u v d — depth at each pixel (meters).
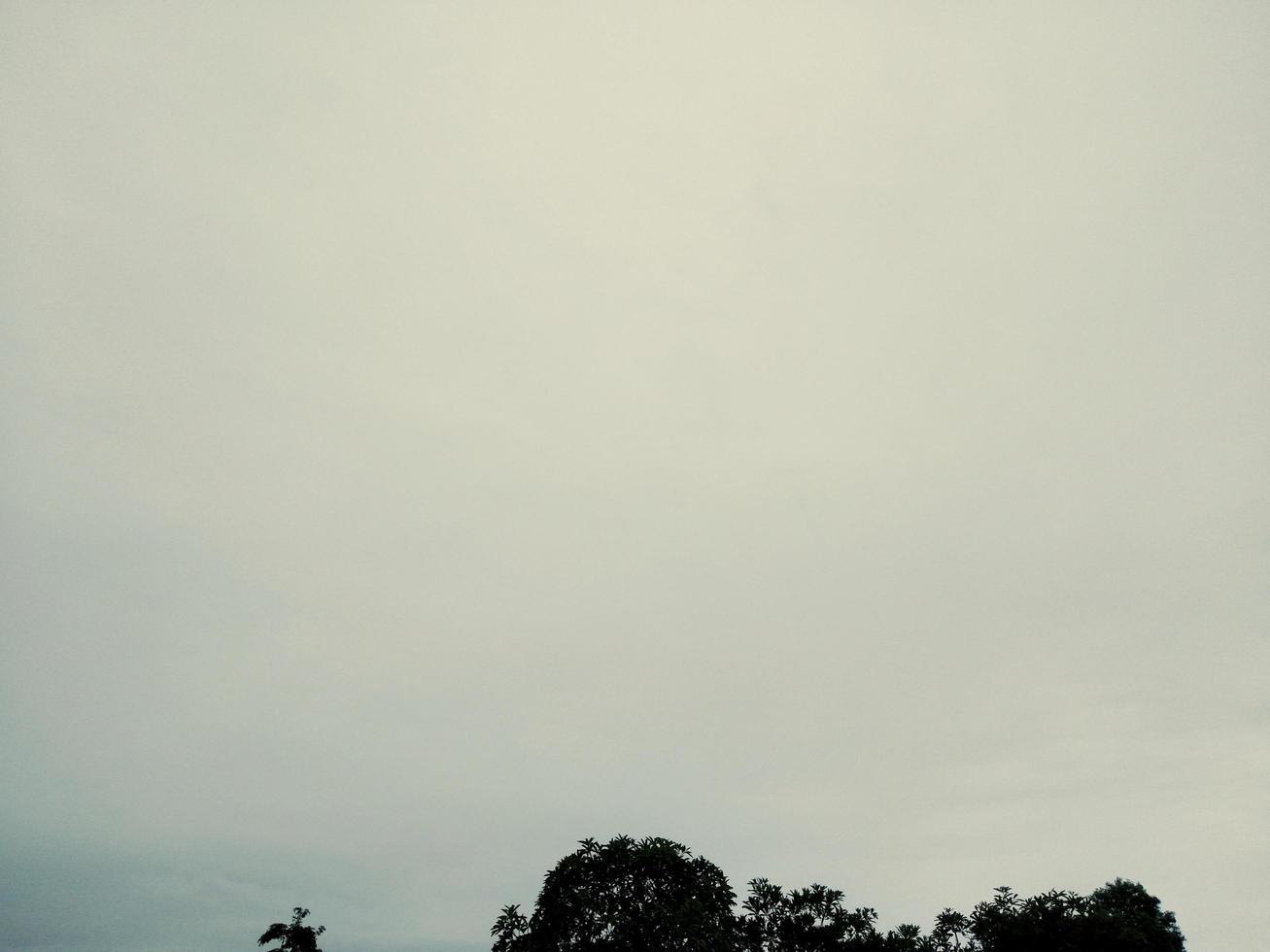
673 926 21.34
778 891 23.69
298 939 36.12
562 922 23.17
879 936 21.44
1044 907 20.30
